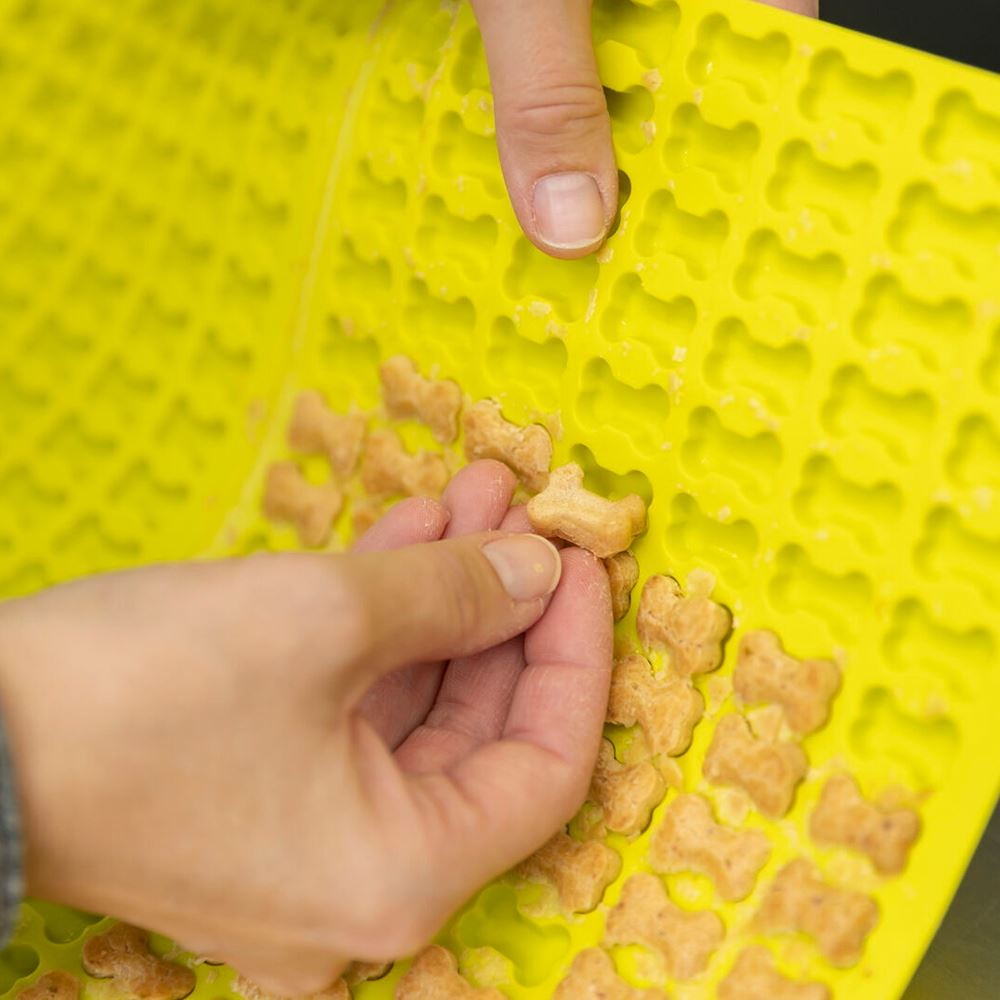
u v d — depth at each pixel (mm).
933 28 453
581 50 335
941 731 319
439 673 350
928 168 324
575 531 343
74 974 350
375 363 392
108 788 287
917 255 326
